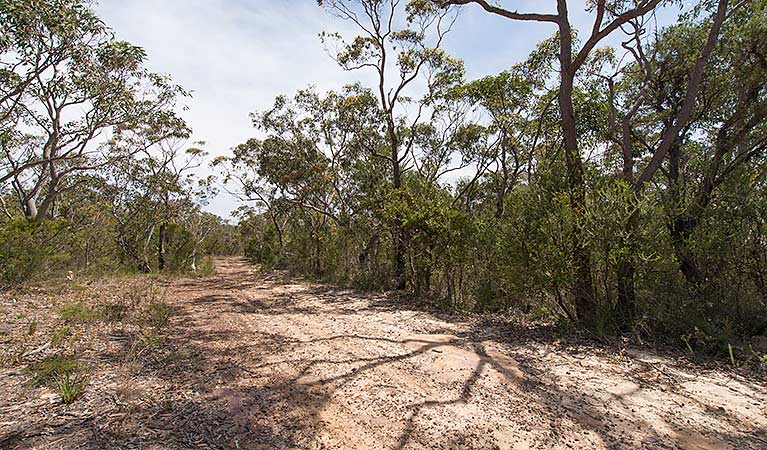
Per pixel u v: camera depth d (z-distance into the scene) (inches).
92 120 511.8
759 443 143.3
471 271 434.0
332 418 157.2
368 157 741.3
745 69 354.9
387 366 222.8
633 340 272.2
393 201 527.5
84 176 764.0
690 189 330.6
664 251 279.4
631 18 317.7
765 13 350.9
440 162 710.5
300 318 374.6
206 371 208.5
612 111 403.2
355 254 764.6
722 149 338.6
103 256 778.2
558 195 306.7
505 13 360.8
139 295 432.1
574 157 319.0
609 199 283.4
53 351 225.3
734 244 282.4
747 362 222.1
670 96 416.5
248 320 362.0
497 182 616.4
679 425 155.7
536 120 596.1
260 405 167.6
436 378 204.2
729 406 173.0
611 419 160.1
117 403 160.6
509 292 366.9
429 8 564.1
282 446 135.0
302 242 975.6
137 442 132.0
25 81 405.4
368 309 430.9
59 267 541.0
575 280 297.6
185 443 133.5
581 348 261.0
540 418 159.8
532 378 205.9
